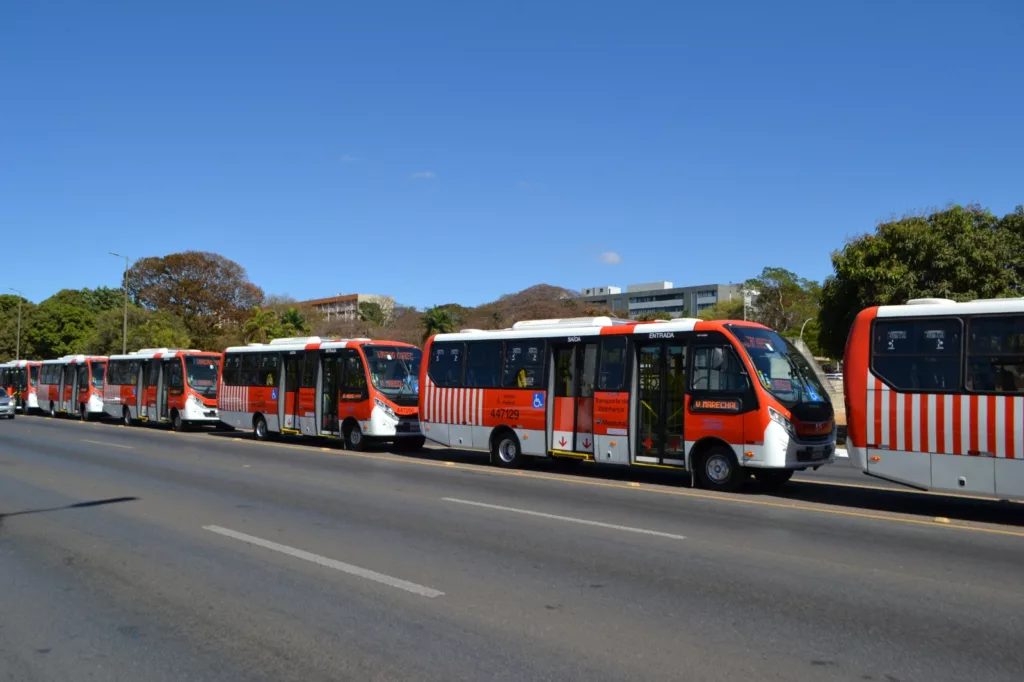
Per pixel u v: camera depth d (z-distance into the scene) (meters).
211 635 6.09
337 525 10.34
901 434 11.70
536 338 16.97
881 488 14.52
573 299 113.69
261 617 6.51
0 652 5.79
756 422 13.24
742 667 5.31
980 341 11.15
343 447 21.83
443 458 19.66
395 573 7.84
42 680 5.26
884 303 21.22
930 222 21.48
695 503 12.20
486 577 7.67
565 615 6.47
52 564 8.34
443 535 9.65
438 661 5.47
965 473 11.15
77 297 93.38
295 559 8.45
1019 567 8.08
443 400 18.72
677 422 14.47
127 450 21.12
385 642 5.87
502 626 6.20
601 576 7.69
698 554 8.61
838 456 21.34
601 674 5.20
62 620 6.51
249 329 64.12
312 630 6.16
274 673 5.31
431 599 6.95
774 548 8.91
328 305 140.62
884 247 21.72
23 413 45.34
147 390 32.03
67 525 10.45
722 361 13.77
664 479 15.74
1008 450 10.79
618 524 10.36
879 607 6.67
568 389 16.28
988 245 20.58
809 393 13.88
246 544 9.20
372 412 20.72
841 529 10.08
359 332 82.50
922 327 11.66
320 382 22.66
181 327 69.44
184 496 12.91
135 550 8.95
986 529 10.20
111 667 5.47
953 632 6.03
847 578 7.61
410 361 21.75
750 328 14.16
